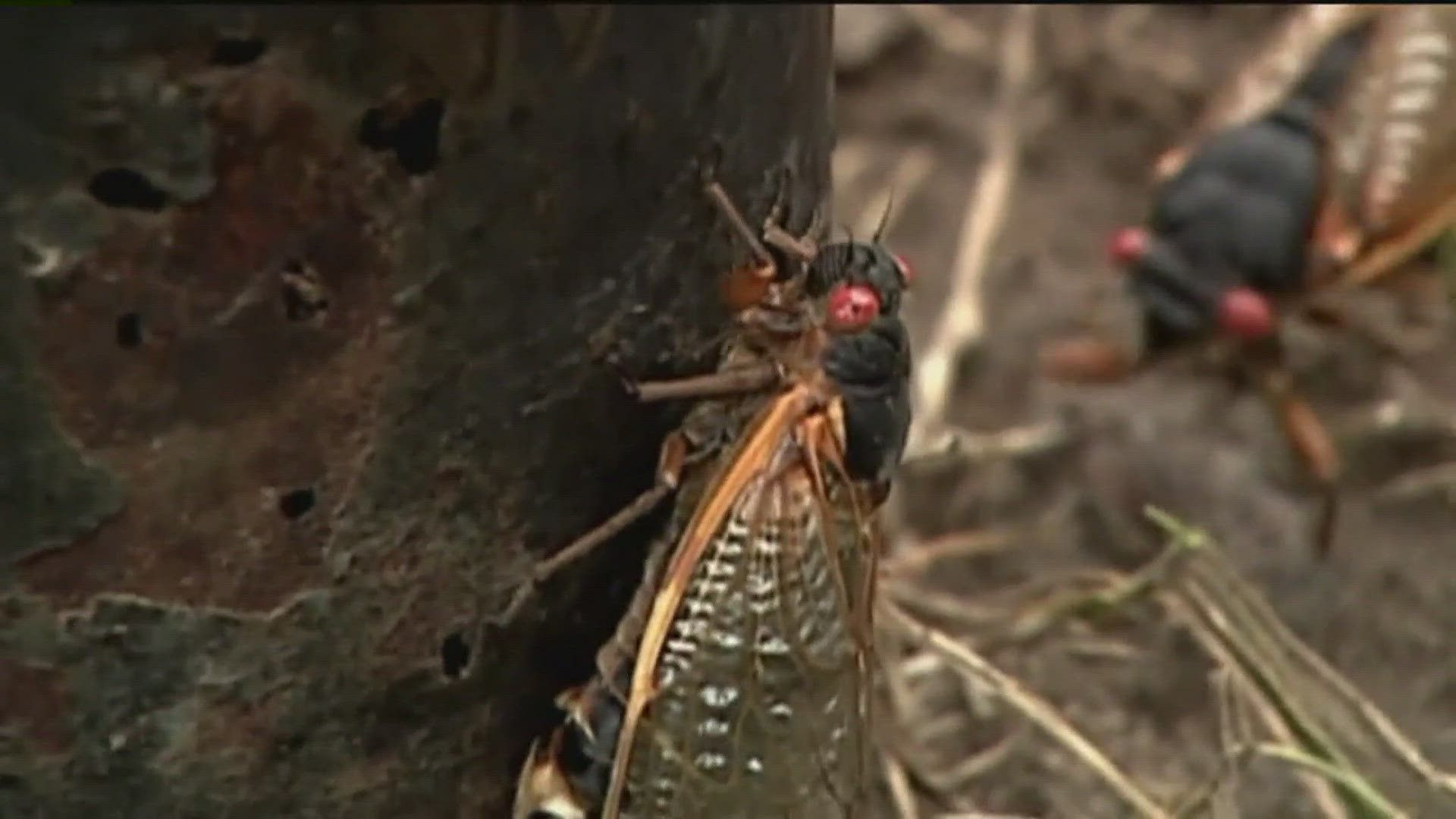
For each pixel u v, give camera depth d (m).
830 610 0.34
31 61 0.32
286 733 0.34
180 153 0.32
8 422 0.33
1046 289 0.44
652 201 0.33
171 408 0.33
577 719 0.34
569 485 0.34
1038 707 0.38
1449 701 0.39
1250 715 0.39
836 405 0.34
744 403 0.34
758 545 0.34
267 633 0.33
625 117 0.33
